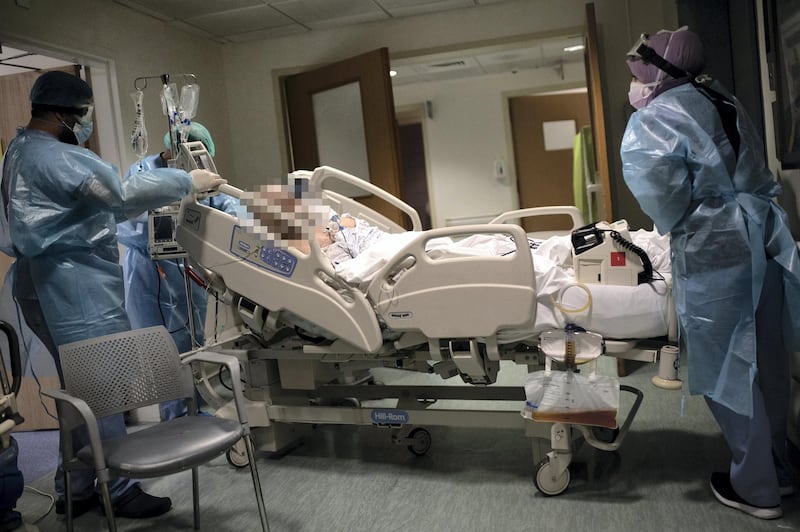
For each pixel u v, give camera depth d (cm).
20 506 248
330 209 272
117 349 198
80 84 227
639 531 193
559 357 207
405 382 375
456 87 698
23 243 210
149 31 392
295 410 257
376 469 254
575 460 244
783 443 205
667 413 285
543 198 699
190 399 210
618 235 207
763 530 188
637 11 399
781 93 213
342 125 454
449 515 212
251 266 239
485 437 277
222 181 244
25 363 247
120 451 179
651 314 204
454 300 209
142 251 311
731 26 295
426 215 777
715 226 188
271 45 465
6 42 295
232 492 244
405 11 425
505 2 421
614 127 413
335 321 225
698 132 186
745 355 187
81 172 209
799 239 220
